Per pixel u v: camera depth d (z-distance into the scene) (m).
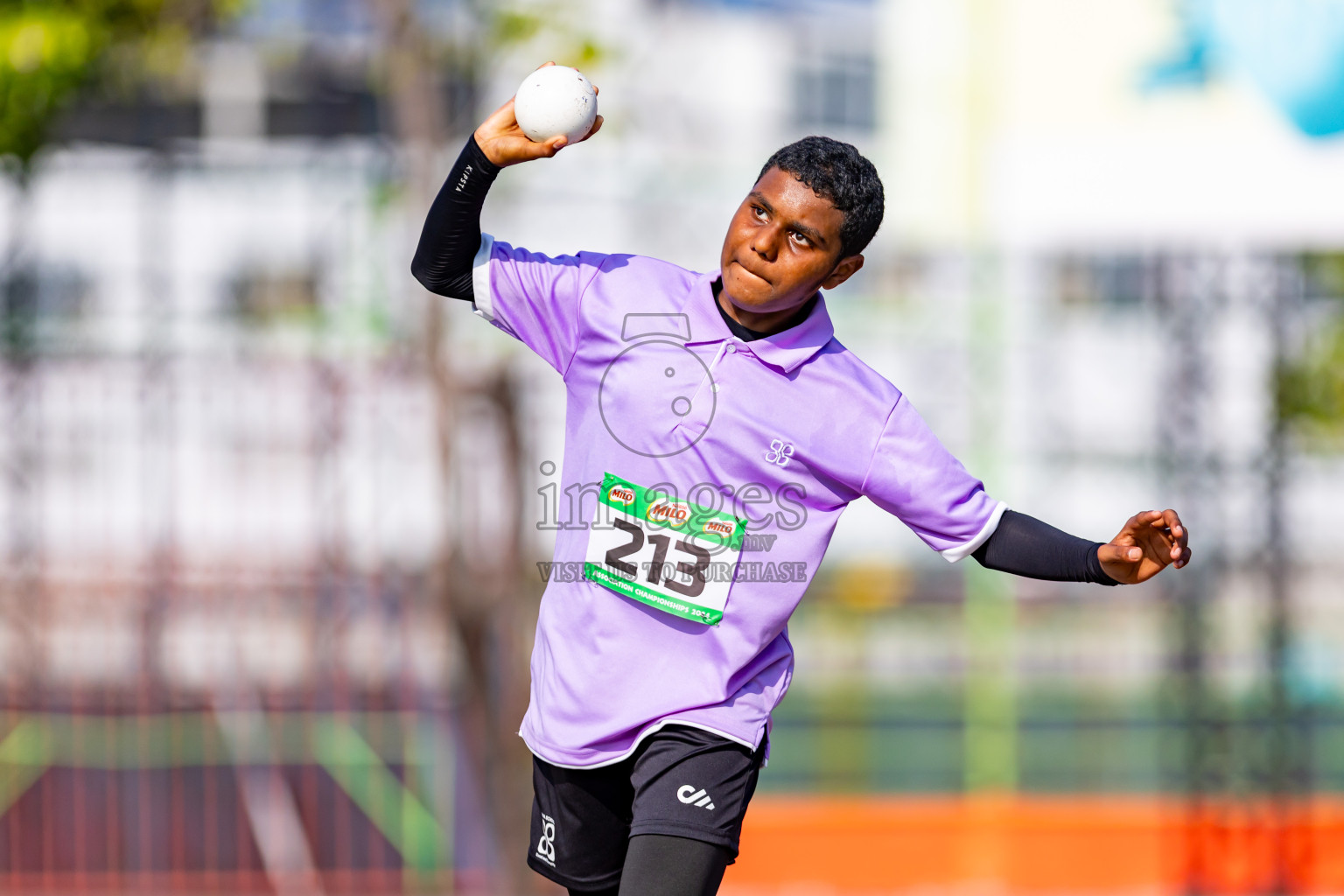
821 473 9.77
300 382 29.52
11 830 27.58
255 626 30.83
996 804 28.59
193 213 39.53
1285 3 24.09
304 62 37.94
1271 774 26.72
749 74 40.91
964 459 36.59
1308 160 24.55
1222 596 28.42
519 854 23.19
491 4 22.34
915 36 29.98
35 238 29.39
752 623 9.85
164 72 24.84
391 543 30.86
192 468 31.50
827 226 9.16
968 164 28.69
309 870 27.61
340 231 38.25
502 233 37.59
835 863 27.69
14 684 28.50
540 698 10.35
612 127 30.88
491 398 22.98
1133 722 42.06
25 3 20.56
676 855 9.46
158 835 28.44
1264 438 27.12
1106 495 43.97
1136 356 43.56
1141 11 25.19
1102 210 25.44
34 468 27.94
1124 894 27.00
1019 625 46.41
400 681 29.73
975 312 36.06
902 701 44.69
